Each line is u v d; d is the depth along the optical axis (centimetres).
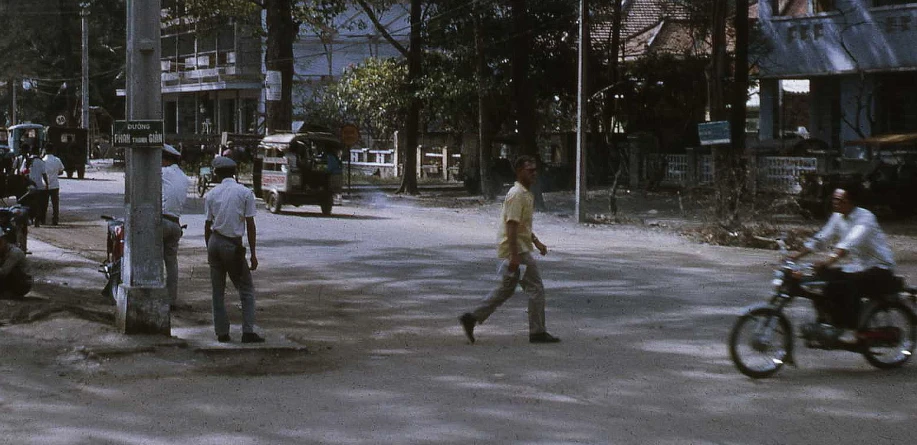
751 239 1973
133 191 973
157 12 976
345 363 918
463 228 2286
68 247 1845
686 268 1612
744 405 764
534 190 2745
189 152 4816
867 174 2453
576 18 3603
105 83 7094
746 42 2583
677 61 3744
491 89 3278
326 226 2292
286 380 845
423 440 665
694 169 3359
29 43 6794
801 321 1129
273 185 2639
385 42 5125
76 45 6850
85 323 1016
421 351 977
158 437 671
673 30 4303
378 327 1112
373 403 764
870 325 890
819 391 812
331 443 658
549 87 3747
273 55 3594
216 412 735
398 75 3947
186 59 6022
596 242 2012
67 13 6581
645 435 680
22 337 975
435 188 3756
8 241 1290
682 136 3806
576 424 706
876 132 2997
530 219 1017
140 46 969
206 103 6038
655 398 784
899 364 906
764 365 867
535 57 3684
